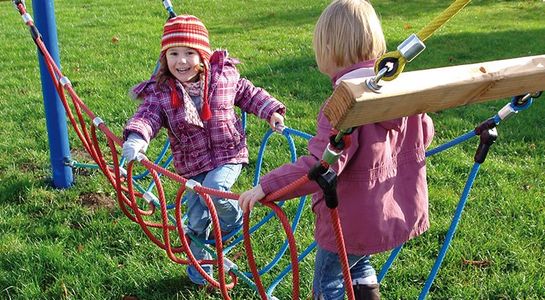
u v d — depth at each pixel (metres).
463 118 5.87
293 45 9.14
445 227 3.86
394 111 1.65
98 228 3.95
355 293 2.63
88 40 9.46
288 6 12.88
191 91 3.19
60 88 3.55
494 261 3.53
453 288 3.30
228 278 3.40
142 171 4.87
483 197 4.27
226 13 12.27
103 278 3.42
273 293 3.33
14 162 4.92
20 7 3.56
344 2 2.22
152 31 10.18
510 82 1.80
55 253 3.59
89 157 5.19
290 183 2.00
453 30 10.23
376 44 2.21
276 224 3.96
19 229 3.95
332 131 1.73
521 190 4.40
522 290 3.27
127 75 7.38
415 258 3.56
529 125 5.68
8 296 3.28
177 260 2.94
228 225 3.30
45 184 4.59
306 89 6.73
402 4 13.21
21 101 6.40
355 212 2.22
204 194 2.22
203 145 3.19
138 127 2.92
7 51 8.77
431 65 7.95
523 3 12.88
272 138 5.33
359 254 2.31
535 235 3.76
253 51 8.77
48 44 4.25
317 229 2.40
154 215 4.08
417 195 2.38
